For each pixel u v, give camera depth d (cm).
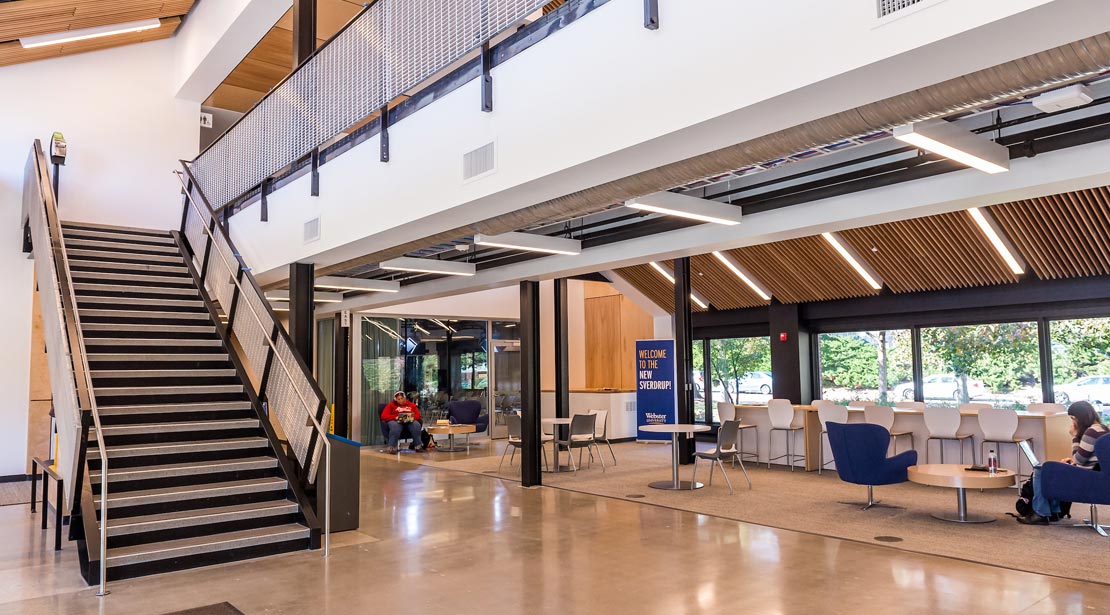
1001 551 592
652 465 1168
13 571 567
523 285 1001
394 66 587
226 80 1327
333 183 723
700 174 441
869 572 538
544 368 1778
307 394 671
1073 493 638
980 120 633
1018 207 951
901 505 802
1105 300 1000
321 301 1434
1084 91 408
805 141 384
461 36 507
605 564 571
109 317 834
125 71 1247
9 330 1077
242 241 946
